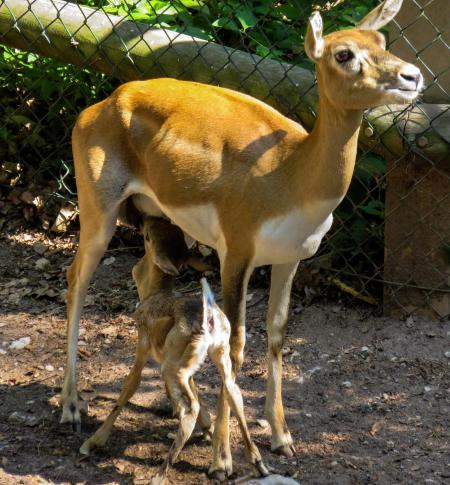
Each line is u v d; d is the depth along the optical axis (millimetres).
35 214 13062
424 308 10695
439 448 8625
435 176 10297
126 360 10266
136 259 12445
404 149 10109
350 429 8992
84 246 9258
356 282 11242
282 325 8742
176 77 11023
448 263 10477
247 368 10109
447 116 10078
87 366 10148
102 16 11391
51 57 11742
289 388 9719
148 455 8516
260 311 11219
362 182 11039
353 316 10922
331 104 7664
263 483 7930
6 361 10242
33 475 8156
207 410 9266
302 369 10039
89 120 9172
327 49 7547
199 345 7730
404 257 10656
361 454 8570
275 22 12422
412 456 8508
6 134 13391
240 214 8203
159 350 8125
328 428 9016
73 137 9305
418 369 9938
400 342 10383
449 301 10578
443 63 10211
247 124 8461
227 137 8414
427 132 9977
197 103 8773
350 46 7449
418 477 8164
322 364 10109
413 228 10531
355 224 11297
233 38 12602
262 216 8117
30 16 11531
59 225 12828
